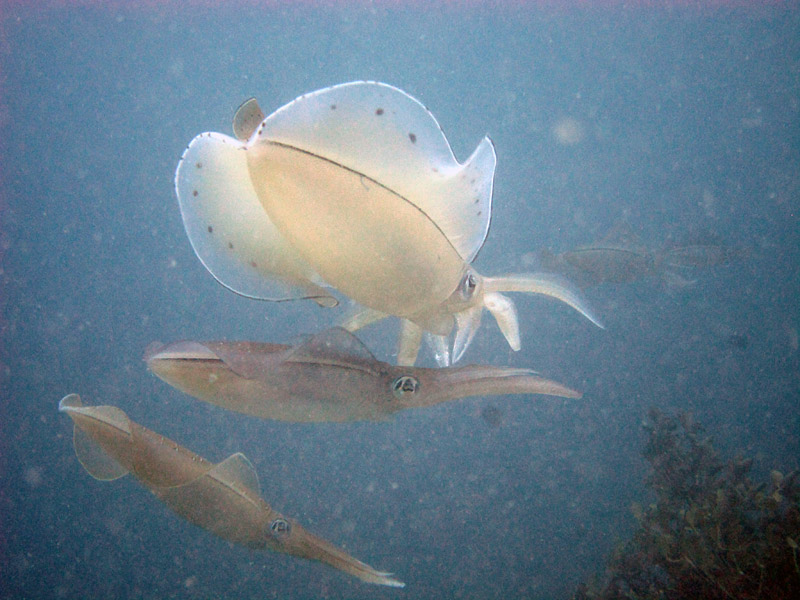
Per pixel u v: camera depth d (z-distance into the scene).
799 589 4.62
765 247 26.25
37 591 13.93
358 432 17.16
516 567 11.55
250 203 1.54
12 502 17.95
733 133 44.22
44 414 22.81
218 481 2.71
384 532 13.40
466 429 16.41
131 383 22.36
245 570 13.28
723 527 5.25
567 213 34.25
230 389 2.00
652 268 10.09
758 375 16.00
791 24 44.00
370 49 70.44
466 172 1.54
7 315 34.47
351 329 2.46
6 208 51.53
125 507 16.97
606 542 11.45
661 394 15.89
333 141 1.33
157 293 33.81
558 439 15.18
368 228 1.45
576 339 18.31
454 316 2.29
